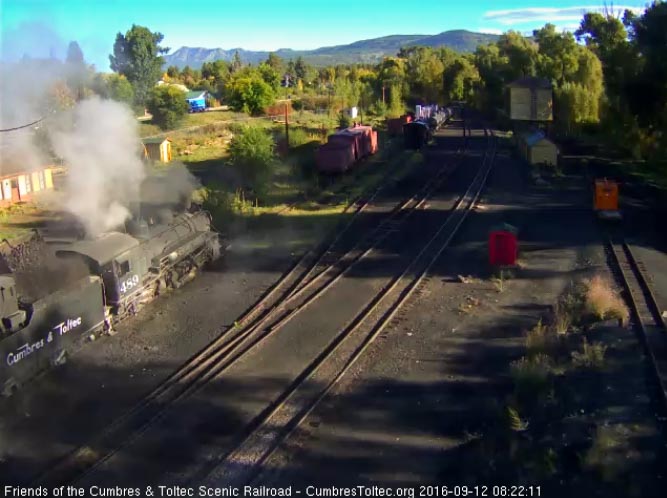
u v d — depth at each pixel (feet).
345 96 279.90
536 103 174.91
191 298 61.41
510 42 314.96
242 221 88.74
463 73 366.84
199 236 68.64
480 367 44.88
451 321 53.52
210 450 35.70
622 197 101.04
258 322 53.88
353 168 135.23
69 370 46.24
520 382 39.96
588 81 188.55
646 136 133.18
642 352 44.57
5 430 38.37
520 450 33.42
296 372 45.01
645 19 123.54
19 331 41.19
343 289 62.23
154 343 50.90
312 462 34.09
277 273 68.13
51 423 39.11
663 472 30.37
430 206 99.09
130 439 36.78
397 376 43.88
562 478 30.83
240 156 115.65
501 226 85.20
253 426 37.96
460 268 68.18
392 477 32.42
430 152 168.55
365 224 88.48
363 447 35.37
